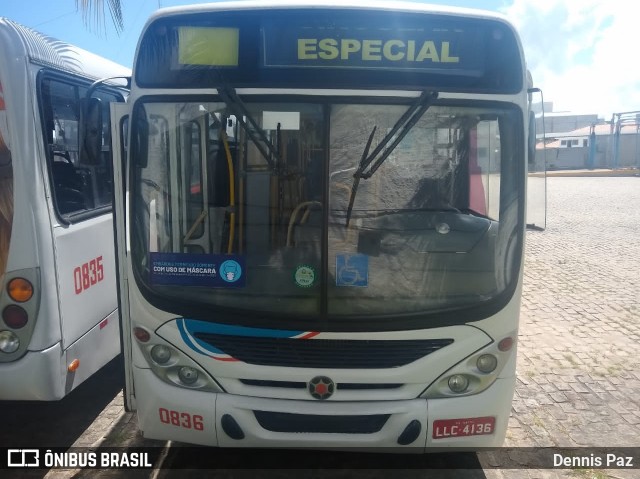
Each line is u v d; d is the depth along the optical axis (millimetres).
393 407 2994
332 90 2922
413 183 2998
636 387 5000
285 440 3035
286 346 3006
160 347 3104
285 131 2953
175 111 2990
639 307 7367
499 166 3021
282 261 3006
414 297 3012
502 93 2979
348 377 2992
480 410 3055
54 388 3555
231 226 3025
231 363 3025
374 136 2953
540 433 4223
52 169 3695
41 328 3471
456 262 3031
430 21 2908
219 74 2939
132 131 3014
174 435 3148
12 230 3389
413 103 2926
